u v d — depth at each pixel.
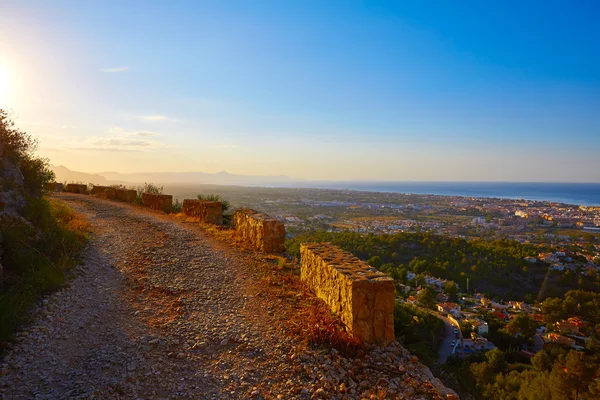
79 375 3.69
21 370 3.71
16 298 5.00
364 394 3.63
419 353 7.50
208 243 9.88
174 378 3.78
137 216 13.95
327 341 4.67
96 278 6.74
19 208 7.76
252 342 4.62
